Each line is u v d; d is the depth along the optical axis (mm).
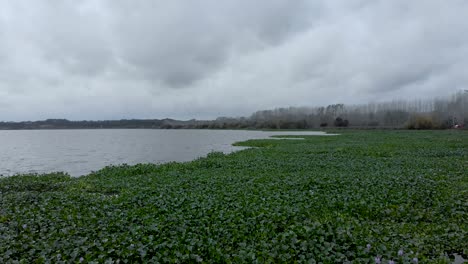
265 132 122562
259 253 7566
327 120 155875
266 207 11742
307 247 7859
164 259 7379
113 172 23219
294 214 10766
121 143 72438
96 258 7387
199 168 24547
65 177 22062
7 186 17828
